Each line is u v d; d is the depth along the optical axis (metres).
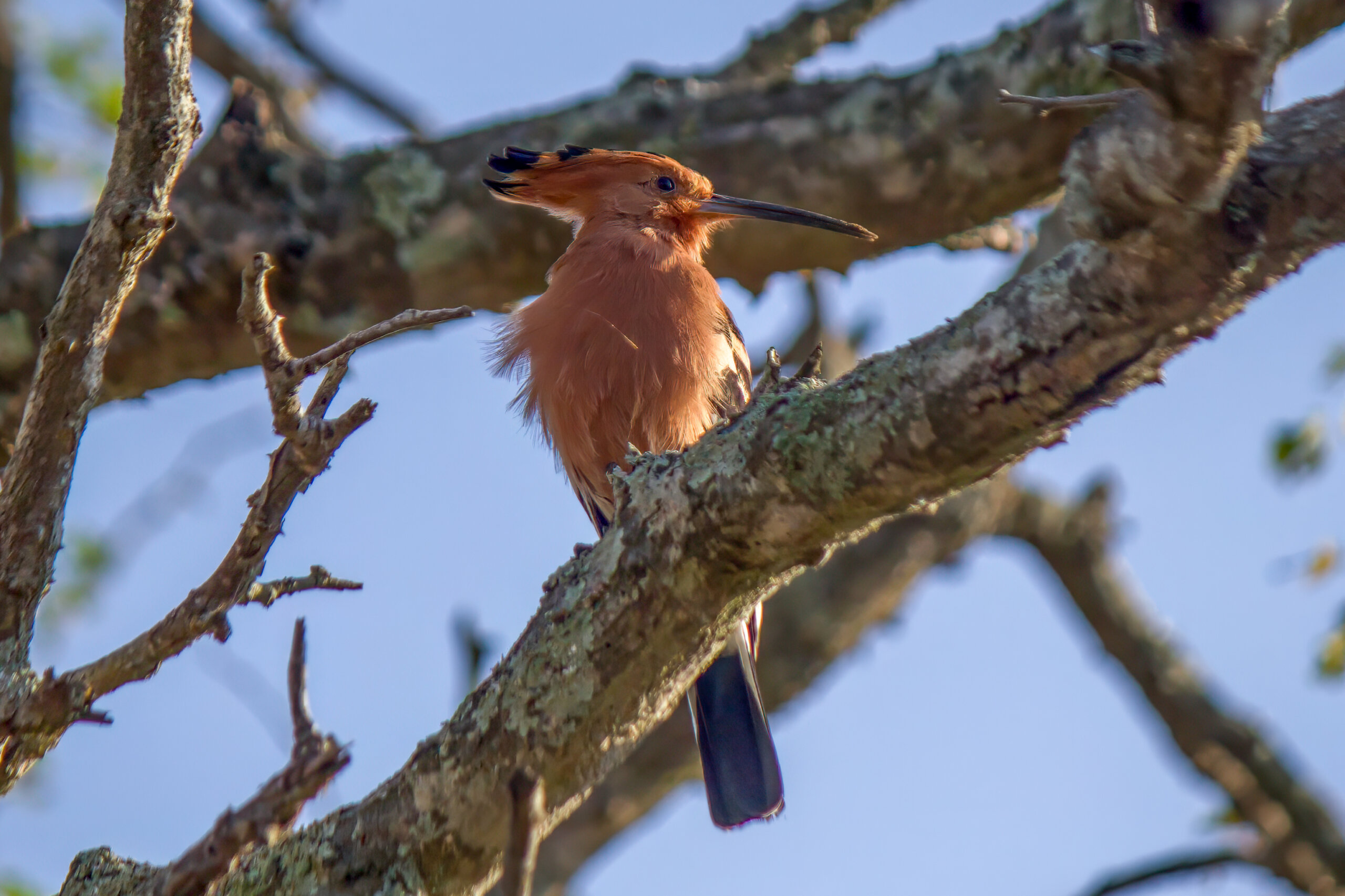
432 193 11.84
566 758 6.30
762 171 11.87
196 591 6.04
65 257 11.52
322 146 15.10
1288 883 14.91
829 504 5.77
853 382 5.70
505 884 4.54
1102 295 5.01
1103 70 11.02
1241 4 3.89
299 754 5.75
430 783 6.34
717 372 10.24
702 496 5.96
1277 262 4.79
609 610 6.18
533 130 12.22
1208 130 4.21
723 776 8.88
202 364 11.80
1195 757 15.92
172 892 5.79
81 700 6.07
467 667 8.49
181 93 5.95
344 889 6.35
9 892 10.50
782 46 12.88
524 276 12.12
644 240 10.73
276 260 11.50
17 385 11.34
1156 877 13.69
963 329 5.42
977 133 11.51
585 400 10.08
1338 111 4.66
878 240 12.12
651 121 12.13
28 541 6.16
